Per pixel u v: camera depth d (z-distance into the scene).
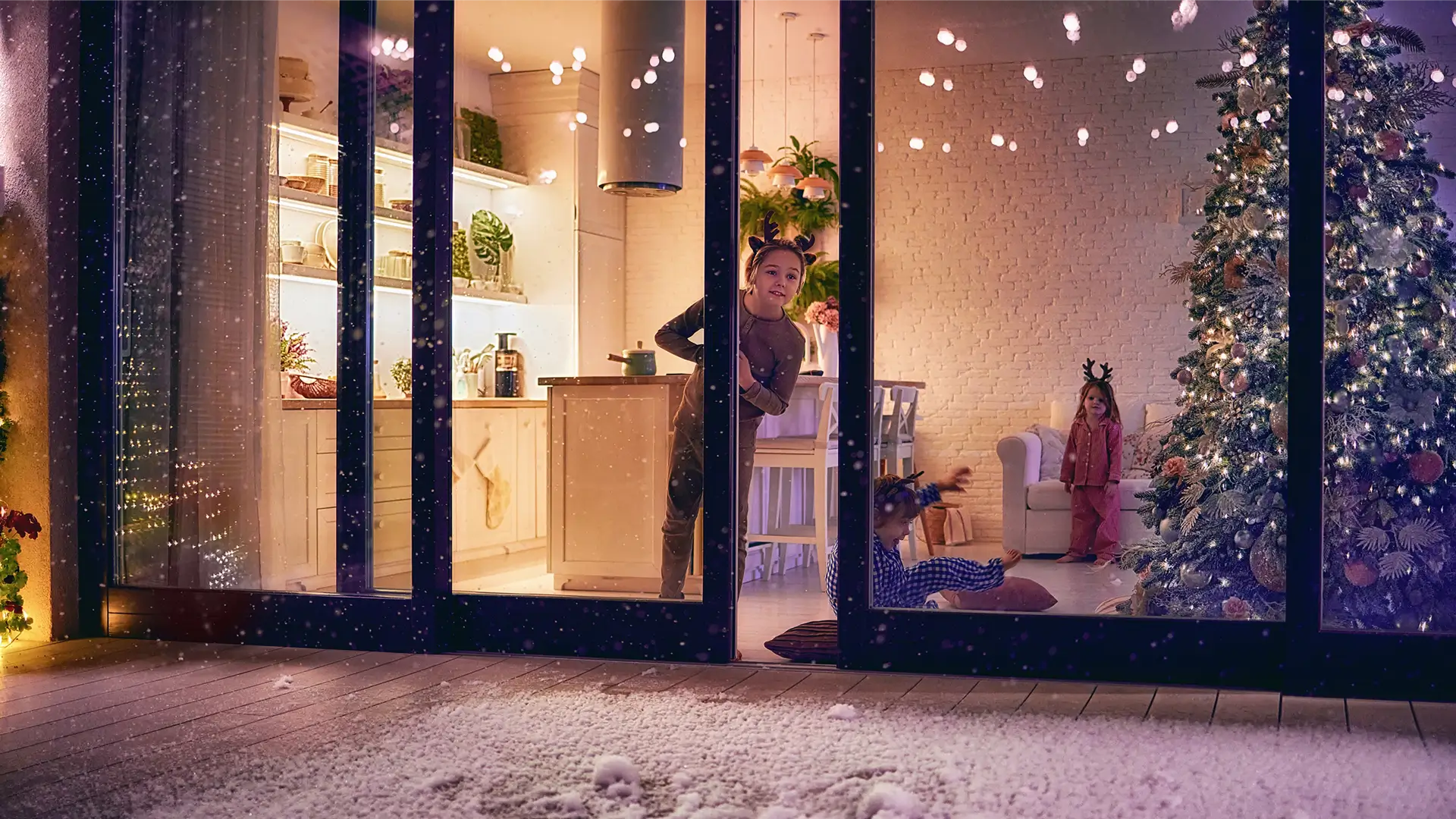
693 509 4.21
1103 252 4.64
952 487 4.88
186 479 4.62
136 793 2.62
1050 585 4.11
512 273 4.82
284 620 4.42
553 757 2.88
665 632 4.07
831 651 4.10
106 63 4.67
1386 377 3.71
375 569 4.41
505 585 4.46
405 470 4.39
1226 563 3.84
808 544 5.80
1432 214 3.78
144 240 4.69
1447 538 3.65
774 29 5.38
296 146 4.62
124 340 4.69
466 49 4.81
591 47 4.72
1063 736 3.04
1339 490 3.71
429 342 4.25
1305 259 3.54
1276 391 3.82
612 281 4.76
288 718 3.30
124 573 4.66
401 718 3.29
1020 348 4.80
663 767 2.79
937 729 3.12
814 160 5.46
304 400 4.52
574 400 4.48
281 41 4.59
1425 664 3.45
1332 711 3.32
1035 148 4.74
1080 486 4.61
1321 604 3.53
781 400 4.34
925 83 4.86
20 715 3.37
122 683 3.79
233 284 4.62
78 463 4.66
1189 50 4.46
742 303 4.36
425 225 4.25
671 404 4.35
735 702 3.46
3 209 4.67
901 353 4.96
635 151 4.67
